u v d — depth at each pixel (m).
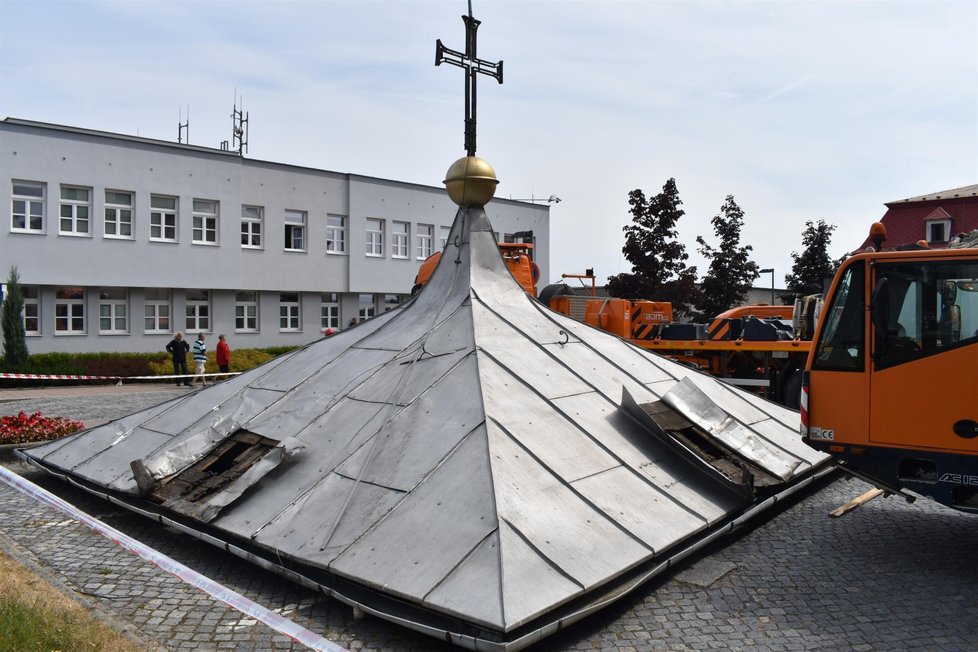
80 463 9.46
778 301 43.66
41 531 7.91
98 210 28.58
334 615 5.88
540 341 8.89
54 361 26.42
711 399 9.82
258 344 34.22
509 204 42.94
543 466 6.63
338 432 7.64
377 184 37.88
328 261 36.28
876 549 7.58
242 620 5.61
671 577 6.75
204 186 31.48
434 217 40.28
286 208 34.69
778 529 8.27
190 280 31.17
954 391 7.01
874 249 8.49
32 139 26.95
